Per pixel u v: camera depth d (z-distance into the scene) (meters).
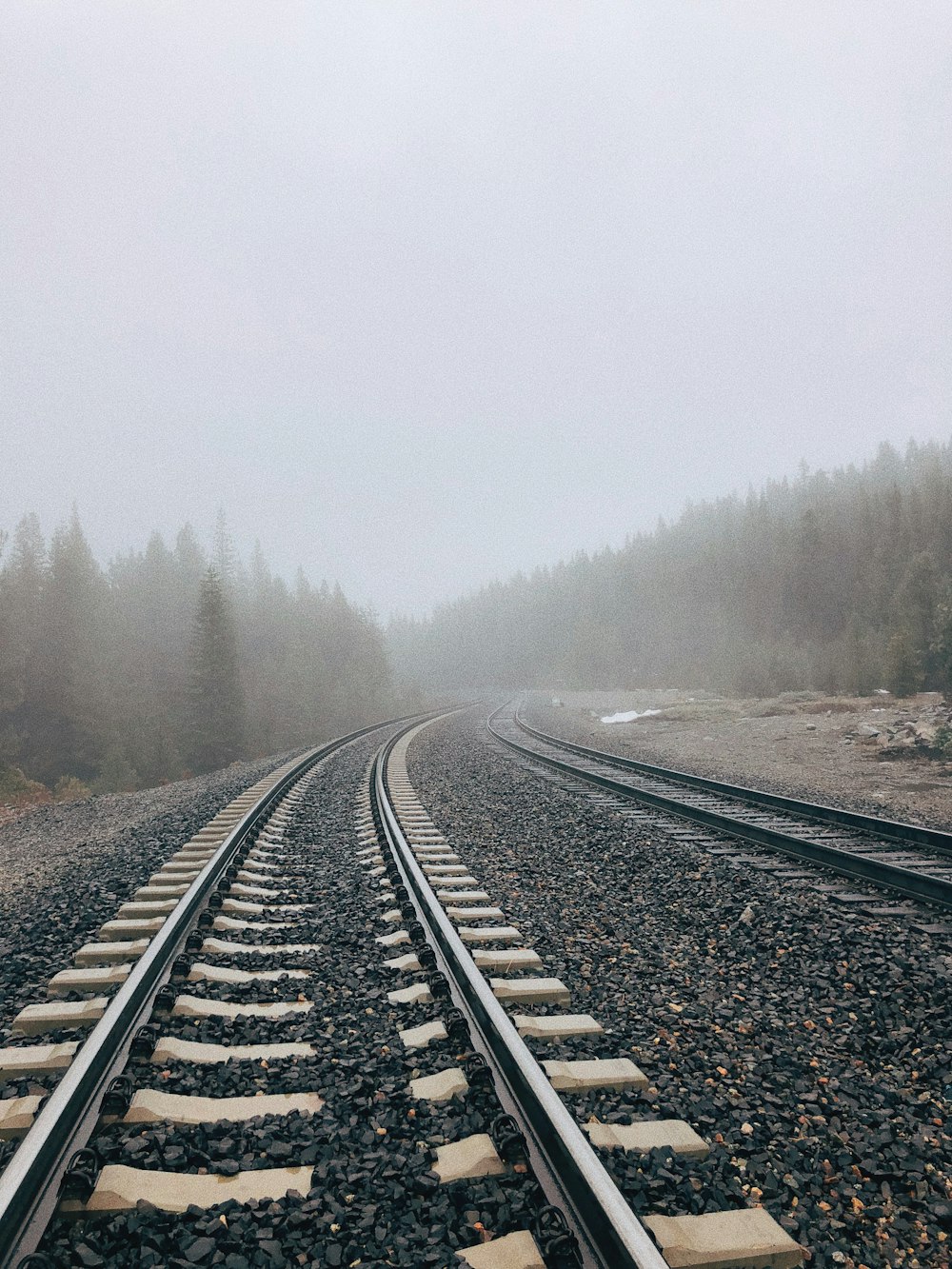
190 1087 3.02
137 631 56.25
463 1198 2.38
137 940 4.98
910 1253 2.37
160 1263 2.11
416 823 9.48
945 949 4.77
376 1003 3.92
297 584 84.62
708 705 34.66
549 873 7.00
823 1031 3.83
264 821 9.26
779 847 7.54
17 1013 3.83
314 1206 2.33
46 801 21.59
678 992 4.28
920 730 17.98
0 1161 2.52
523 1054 2.98
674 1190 2.49
